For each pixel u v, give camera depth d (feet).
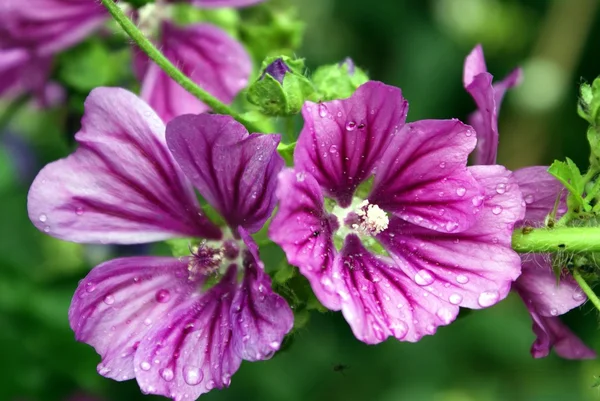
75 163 0.91
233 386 1.44
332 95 0.96
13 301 1.25
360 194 0.92
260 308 0.85
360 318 0.84
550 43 1.77
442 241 0.90
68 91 1.15
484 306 0.87
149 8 1.06
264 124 0.94
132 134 0.91
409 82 1.73
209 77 1.04
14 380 1.26
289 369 1.47
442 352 1.55
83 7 1.07
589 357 0.99
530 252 0.91
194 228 0.93
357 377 1.51
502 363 1.56
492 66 1.82
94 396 1.30
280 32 1.13
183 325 0.90
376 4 1.75
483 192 0.88
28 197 0.90
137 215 0.92
